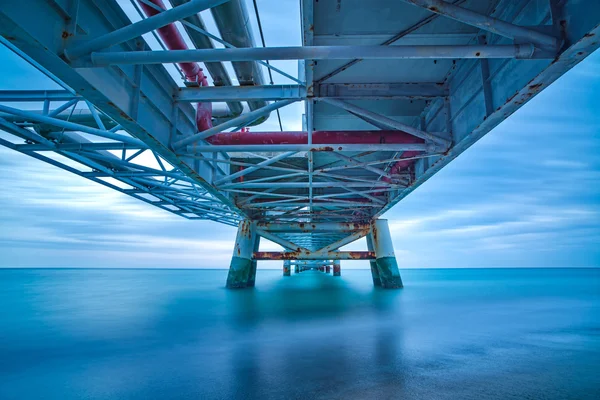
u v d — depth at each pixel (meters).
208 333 10.98
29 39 5.51
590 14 5.30
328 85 10.17
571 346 9.40
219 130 10.48
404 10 7.34
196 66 9.74
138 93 8.57
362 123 12.95
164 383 6.38
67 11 6.17
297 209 24.11
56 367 7.48
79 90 7.05
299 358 7.93
